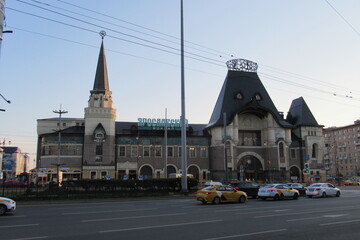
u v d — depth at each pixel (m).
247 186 33.50
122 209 21.53
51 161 61.78
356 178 90.56
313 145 78.00
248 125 74.44
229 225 14.19
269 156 71.56
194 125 77.56
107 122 65.12
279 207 22.50
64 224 14.61
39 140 78.38
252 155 72.44
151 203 27.27
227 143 68.50
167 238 11.40
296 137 77.12
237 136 69.62
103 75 67.81
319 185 34.44
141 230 12.98
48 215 18.16
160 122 71.31
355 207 22.08
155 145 68.06
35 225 14.35
